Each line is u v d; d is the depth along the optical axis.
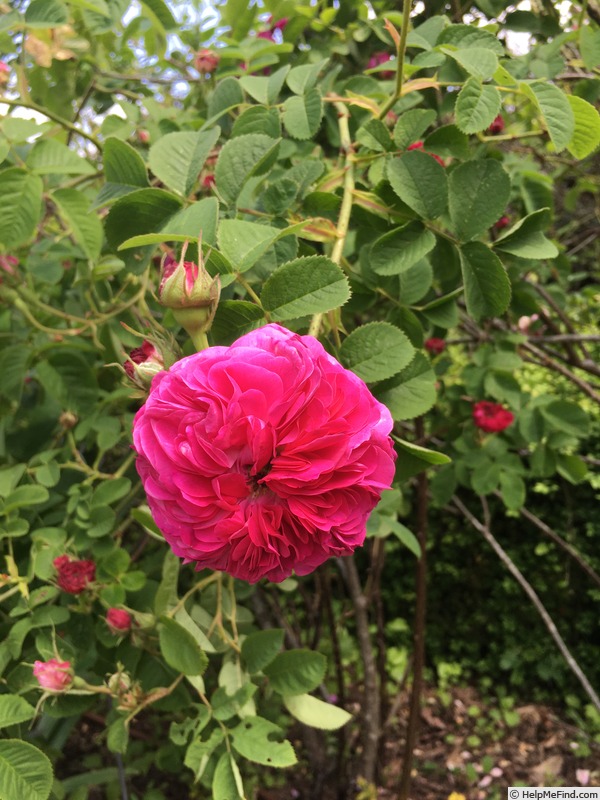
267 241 0.21
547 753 0.77
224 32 0.46
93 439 0.45
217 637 0.34
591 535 0.79
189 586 0.48
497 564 0.85
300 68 0.31
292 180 0.27
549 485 0.80
